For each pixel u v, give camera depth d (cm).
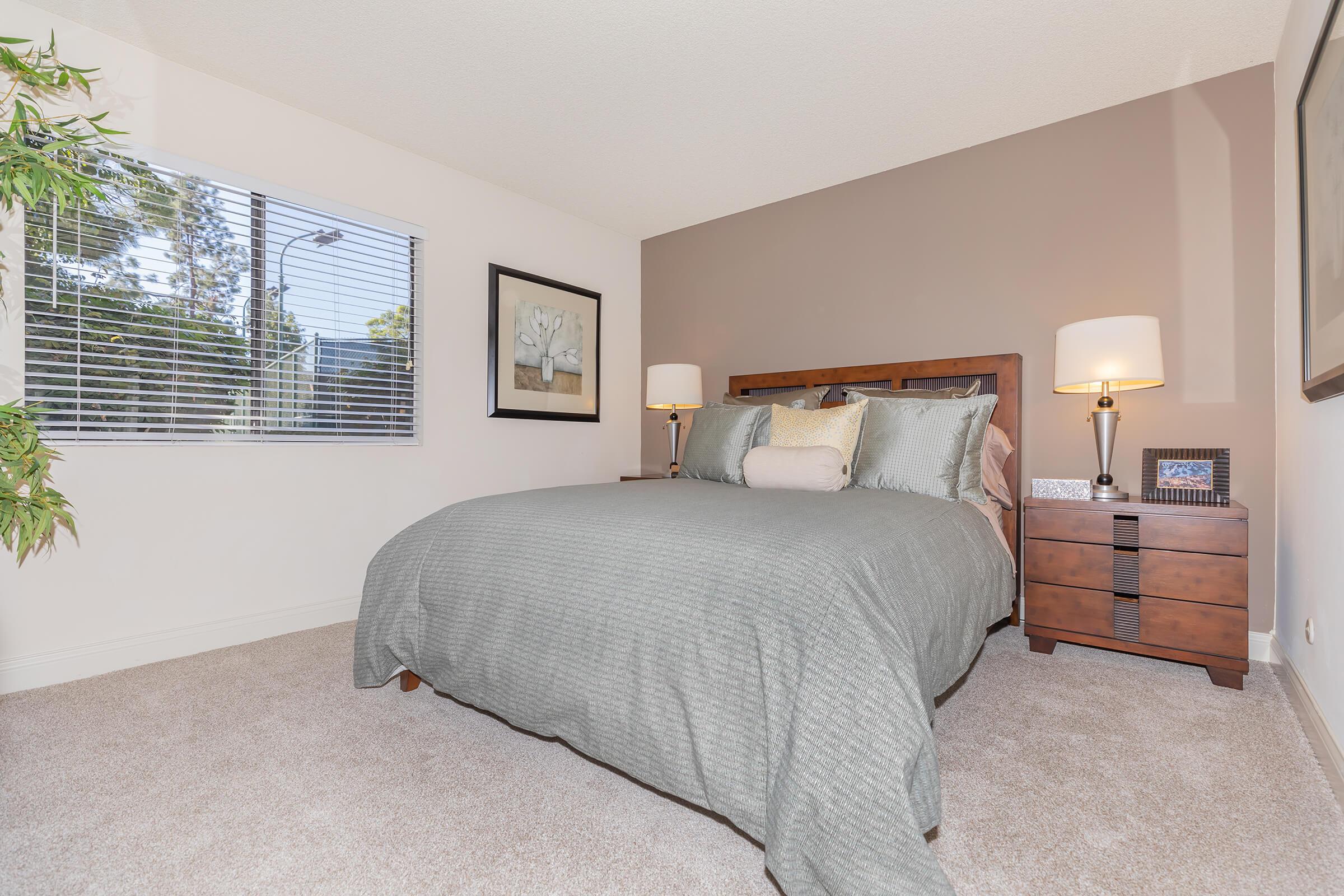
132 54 233
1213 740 171
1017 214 299
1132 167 271
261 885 116
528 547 169
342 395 297
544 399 381
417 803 143
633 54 240
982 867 120
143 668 230
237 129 260
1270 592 241
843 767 105
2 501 166
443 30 226
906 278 331
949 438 237
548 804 143
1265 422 243
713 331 410
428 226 326
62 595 220
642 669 136
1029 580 247
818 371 351
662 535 152
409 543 199
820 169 338
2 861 122
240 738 174
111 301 231
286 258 279
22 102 193
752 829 116
